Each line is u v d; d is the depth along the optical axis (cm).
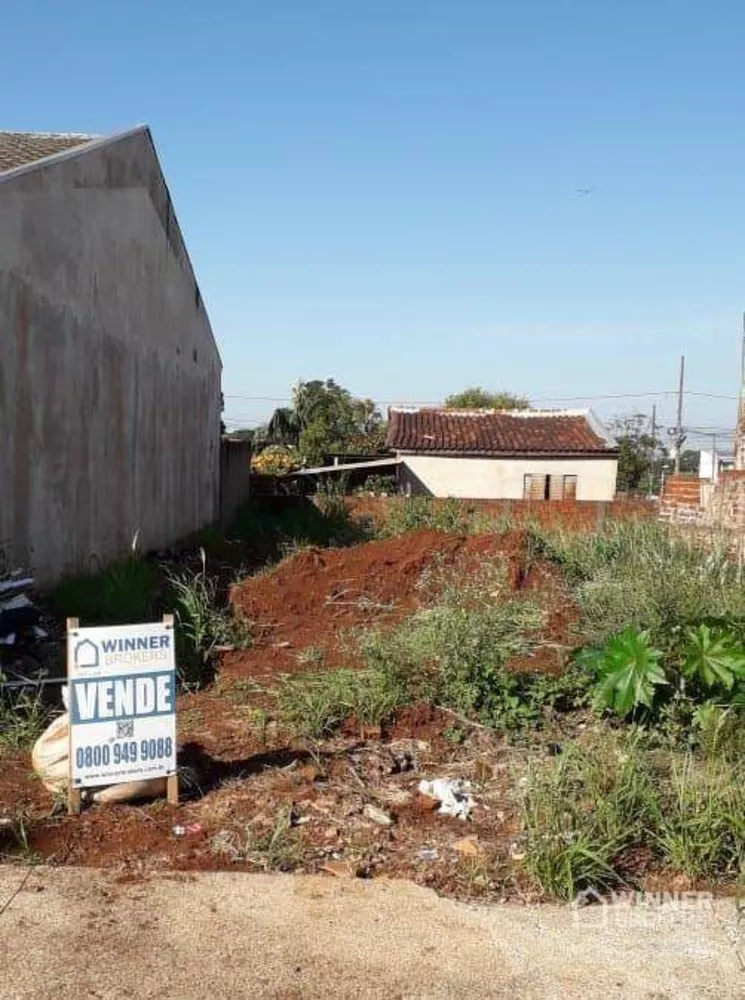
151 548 1436
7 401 832
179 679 704
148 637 471
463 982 347
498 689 628
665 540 1091
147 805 476
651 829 453
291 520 2127
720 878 428
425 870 425
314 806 480
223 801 480
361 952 362
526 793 465
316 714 596
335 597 928
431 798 497
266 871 419
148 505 1418
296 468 3509
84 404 1064
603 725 588
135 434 1320
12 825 450
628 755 504
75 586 897
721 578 866
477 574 956
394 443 3325
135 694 468
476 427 3544
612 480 3288
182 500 1747
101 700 462
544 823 437
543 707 620
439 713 607
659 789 484
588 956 366
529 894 410
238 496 2644
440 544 1012
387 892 405
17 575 779
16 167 896
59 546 973
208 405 2138
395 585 947
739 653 589
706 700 589
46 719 589
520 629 764
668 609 778
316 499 2386
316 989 340
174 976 344
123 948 360
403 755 559
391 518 2045
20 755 542
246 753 554
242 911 387
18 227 858
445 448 3262
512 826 471
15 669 666
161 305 1505
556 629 796
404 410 3719
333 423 4406
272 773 522
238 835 447
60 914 381
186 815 467
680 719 588
